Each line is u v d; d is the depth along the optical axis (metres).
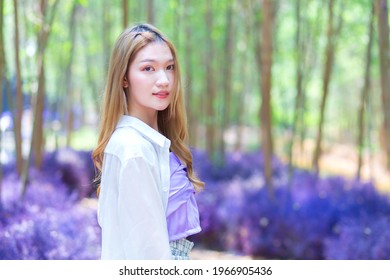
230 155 9.34
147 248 1.39
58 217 3.59
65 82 8.92
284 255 4.71
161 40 1.56
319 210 4.82
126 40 1.54
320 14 6.32
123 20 4.90
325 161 12.74
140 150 1.43
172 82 1.59
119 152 1.45
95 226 3.57
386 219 4.00
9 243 2.95
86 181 6.84
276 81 10.21
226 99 9.25
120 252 1.44
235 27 8.85
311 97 12.45
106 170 1.49
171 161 1.59
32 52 4.70
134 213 1.40
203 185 1.69
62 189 4.79
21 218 3.34
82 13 9.48
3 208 3.52
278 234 4.77
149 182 1.42
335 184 6.14
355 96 16.45
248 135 16.59
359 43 7.38
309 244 4.60
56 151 7.32
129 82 1.56
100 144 1.56
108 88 1.57
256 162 8.48
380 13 4.11
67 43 6.97
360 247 3.74
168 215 1.52
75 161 7.29
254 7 6.15
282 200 5.20
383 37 4.14
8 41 7.32
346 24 7.02
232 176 7.53
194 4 7.96
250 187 5.95
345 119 17.23
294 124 5.54
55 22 6.36
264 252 4.81
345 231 3.99
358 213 4.52
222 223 5.24
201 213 5.21
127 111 1.58
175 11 7.41
